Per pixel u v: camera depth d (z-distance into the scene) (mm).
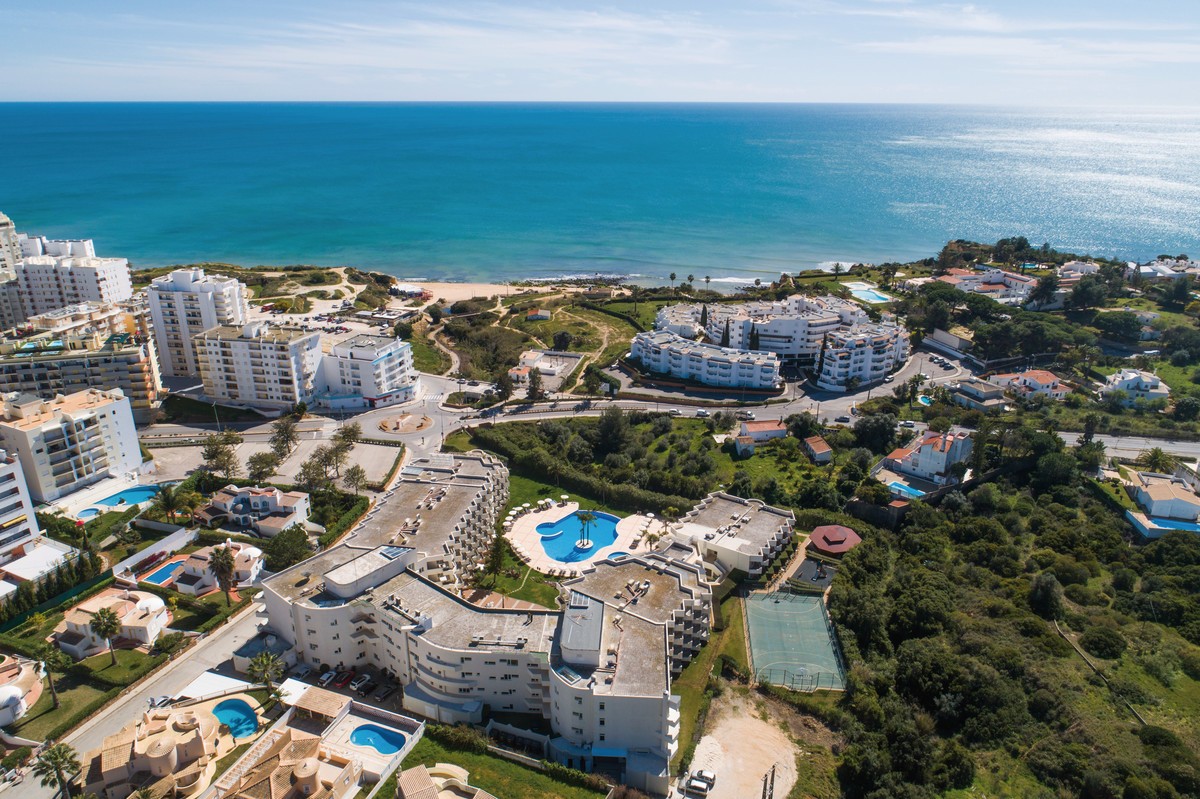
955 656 123688
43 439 162125
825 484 179000
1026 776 105062
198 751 99562
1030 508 171000
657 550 145125
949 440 183875
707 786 102812
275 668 113062
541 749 107250
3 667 114250
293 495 165375
